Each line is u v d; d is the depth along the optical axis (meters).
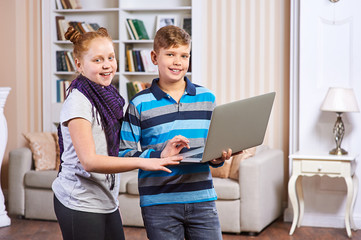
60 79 5.61
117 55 5.36
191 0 5.09
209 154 1.89
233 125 1.90
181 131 2.13
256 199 4.21
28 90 5.55
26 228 4.50
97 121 1.93
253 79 5.03
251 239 4.17
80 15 5.52
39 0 5.46
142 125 2.16
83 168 1.92
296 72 4.68
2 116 4.53
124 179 4.53
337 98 4.25
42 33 5.44
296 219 4.32
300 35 4.57
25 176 4.75
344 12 4.46
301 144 4.62
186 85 2.19
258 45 5.00
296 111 4.70
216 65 5.11
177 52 2.09
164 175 2.11
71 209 1.93
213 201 2.18
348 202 4.17
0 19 5.43
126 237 4.21
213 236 2.14
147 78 5.47
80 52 1.95
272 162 4.54
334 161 4.16
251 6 4.98
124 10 5.25
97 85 1.96
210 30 5.10
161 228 2.12
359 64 4.45
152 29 5.34
